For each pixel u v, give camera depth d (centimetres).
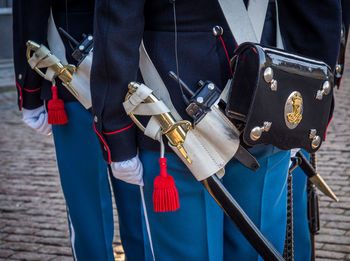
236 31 166
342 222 342
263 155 179
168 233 184
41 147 523
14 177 445
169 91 170
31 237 341
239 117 159
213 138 165
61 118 226
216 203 184
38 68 225
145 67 173
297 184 239
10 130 583
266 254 167
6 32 924
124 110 174
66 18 227
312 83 167
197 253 185
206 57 168
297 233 244
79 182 241
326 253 307
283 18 180
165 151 174
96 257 248
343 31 213
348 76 775
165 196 169
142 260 229
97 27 168
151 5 170
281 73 158
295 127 166
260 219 189
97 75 172
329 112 177
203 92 165
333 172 423
